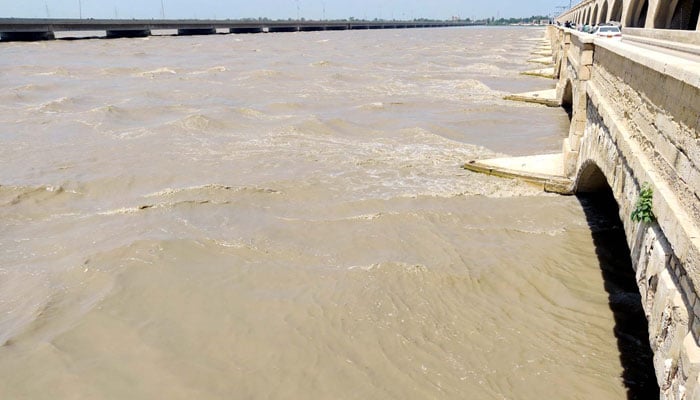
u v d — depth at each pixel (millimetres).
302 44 101312
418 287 13312
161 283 13555
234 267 14453
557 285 13508
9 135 27906
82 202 19719
